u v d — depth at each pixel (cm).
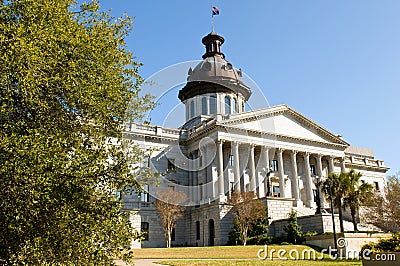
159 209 5016
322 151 6394
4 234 852
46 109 956
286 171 6209
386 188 5988
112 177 1030
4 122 916
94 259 910
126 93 1138
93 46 1034
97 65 1053
